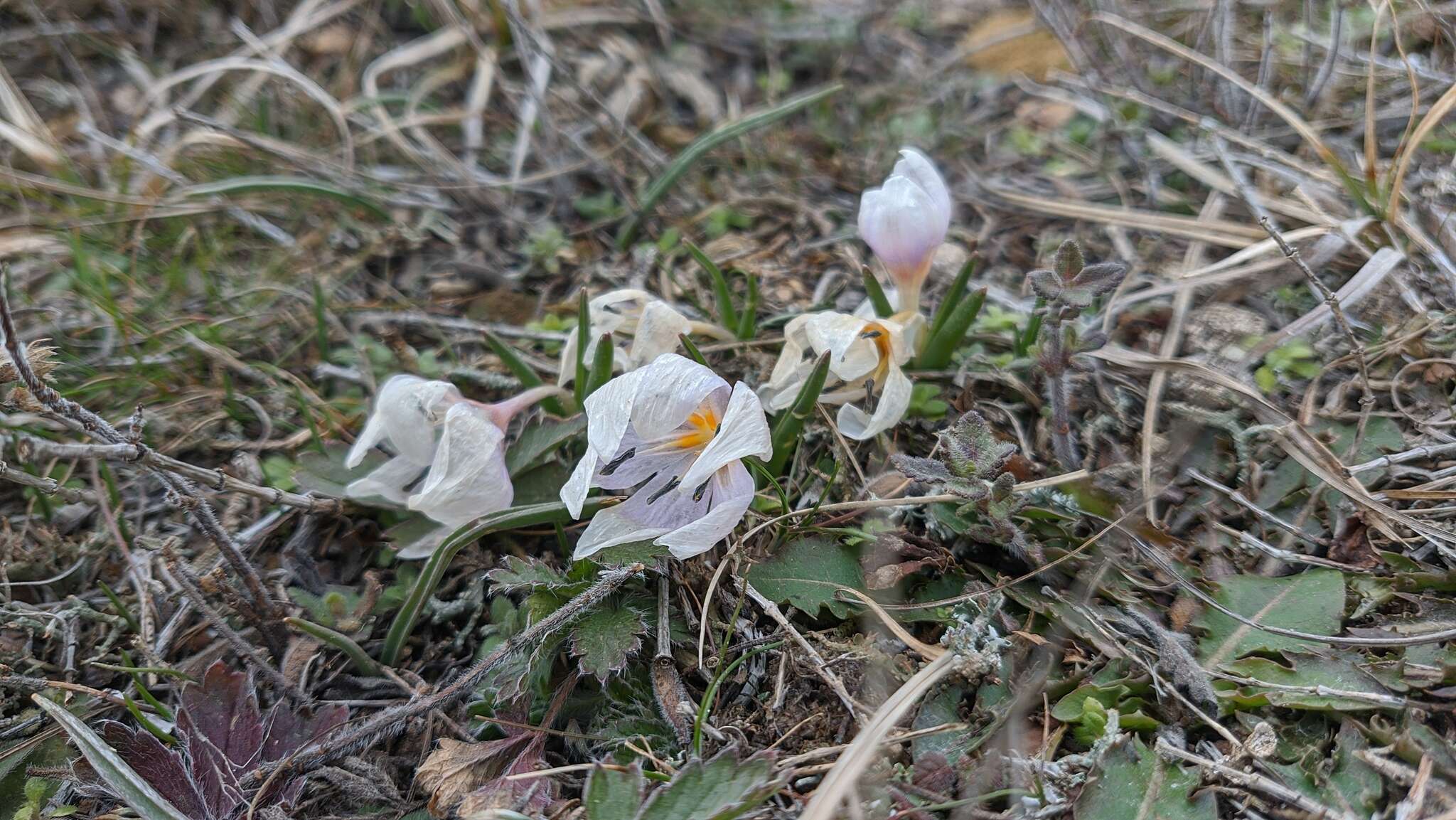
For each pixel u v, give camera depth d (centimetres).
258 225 38
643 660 24
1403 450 27
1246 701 22
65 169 39
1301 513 26
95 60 45
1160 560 24
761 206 39
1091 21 41
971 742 22
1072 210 36
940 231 27
